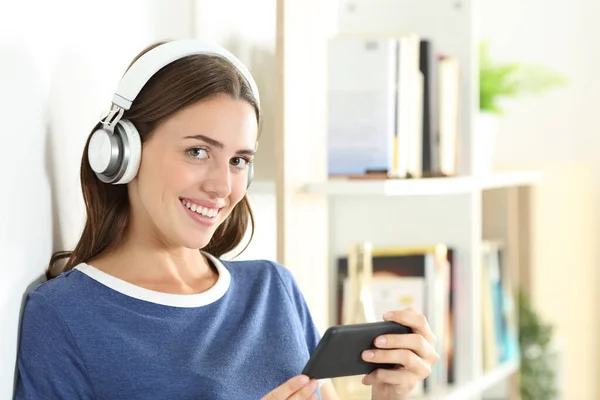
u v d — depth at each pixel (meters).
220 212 1.51
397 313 1.57
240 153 1.49
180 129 1.43
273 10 2.52
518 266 3.52
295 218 2.17
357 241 2.72
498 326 3.14
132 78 1.42
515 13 4.13
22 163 1.35
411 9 2.73
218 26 2.20
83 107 1.61
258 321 1.62
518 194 3.51
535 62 4.11
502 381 3.44
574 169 3.58
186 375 1.44
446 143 2.62
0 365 1.29
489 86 2.96
